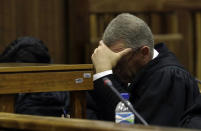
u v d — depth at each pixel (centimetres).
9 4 1143
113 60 450
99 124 267
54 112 609
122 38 448
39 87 416
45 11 1207
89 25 1273
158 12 1354
